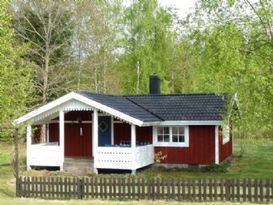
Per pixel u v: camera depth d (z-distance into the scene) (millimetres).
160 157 28109
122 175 25625
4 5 20500
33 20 40062
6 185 22766
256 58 19172
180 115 28031
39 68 37219
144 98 31062
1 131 21359
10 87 20109
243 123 19125
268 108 18656
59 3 39344
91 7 41656
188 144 27875
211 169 26953
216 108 27953
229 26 19047
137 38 45531
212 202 17688
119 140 29031
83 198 18984
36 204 17531
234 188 17938
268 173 26016
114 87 43500
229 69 18781
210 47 19547
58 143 30062
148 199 18422
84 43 41562
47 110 26547
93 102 25766
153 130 28484
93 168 26500
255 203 17453
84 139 29781
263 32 19281
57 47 38312
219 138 27938
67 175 25938
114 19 45219
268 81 18359
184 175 25734
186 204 17312
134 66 45875
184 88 51000
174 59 50312
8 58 21078
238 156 33250
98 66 42406
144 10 45531
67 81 40125
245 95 18891
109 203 17609
